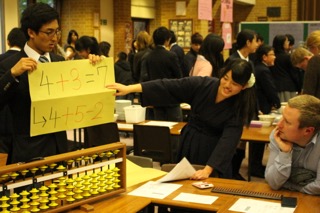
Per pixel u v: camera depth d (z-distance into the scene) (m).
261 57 5.01
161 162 4.15
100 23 9.75
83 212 1.99
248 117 2.71
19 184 1.82
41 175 1.90
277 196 2.20
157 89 2.74
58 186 1.97
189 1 10.15
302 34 8.59
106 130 4.19
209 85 2.76
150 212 2.47
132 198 2.18
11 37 3.76
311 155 2.22
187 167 2.44
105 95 2.29
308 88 3.77
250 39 4.52
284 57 6.03
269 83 4.93
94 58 2.23
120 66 7.03
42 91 2.06
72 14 9.38
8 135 2.67
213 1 11.75
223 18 8.63
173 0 10.31
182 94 2.80
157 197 2.20
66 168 1.98
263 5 14.18
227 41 8.98
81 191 2.04
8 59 2.19
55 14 2.12
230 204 2.09
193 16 10.16
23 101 2.14
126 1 10.16
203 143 2.81
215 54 4.44
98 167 2.11
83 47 4.91
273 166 2.28
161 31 5.12
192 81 2.79
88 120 2.24
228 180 2.48
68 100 2.14
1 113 2.68
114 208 2.04
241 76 2.55
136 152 4.25
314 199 2.17
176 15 10.32
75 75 2.17
